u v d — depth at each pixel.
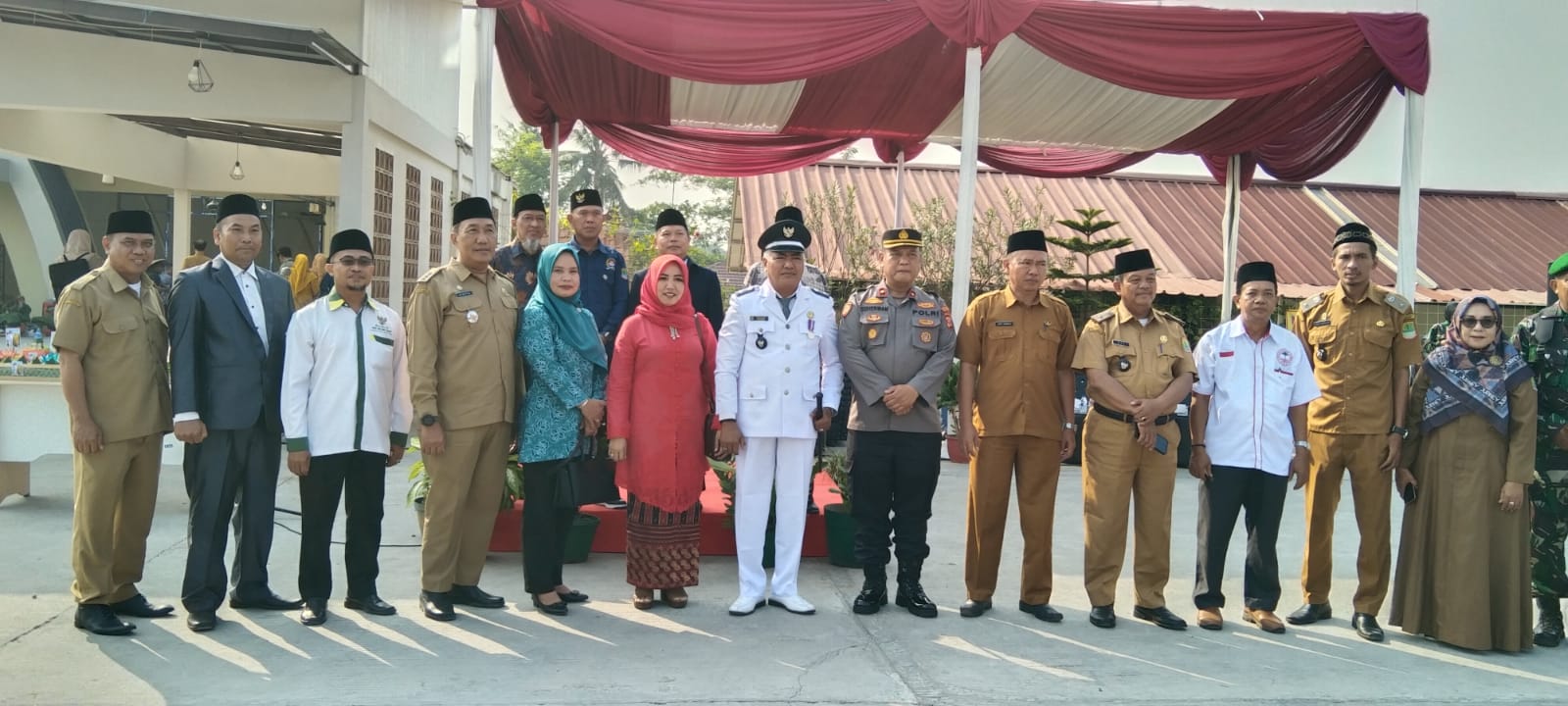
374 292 10.20
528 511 4.93
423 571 4.84
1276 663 4.52
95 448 4.36
